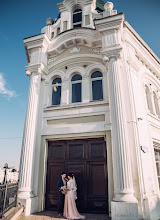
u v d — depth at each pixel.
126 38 8.32
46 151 7.63
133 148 6.33
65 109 7.83
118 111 6.37
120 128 6.14
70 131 7.34
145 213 5.69
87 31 8.61
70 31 8.89
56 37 9.26
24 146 7.09
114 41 7.55
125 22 8.30
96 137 7.21
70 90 8.35
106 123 6.98
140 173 6.10
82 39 8.66
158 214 6.20
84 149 7.29
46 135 7.71
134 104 7.18
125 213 5.18
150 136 7.79
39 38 8.87
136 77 8.21
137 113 7.22
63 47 9.12
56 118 7.80
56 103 8.55
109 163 6.44
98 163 6.92
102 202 6.44
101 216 5.96
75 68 8.50
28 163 6.84
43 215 6.09
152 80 10.11
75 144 7.49
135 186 5.88
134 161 6.16
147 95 9.54
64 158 7.40
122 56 7.83
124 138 6.05
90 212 6.42
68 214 5.81
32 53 9.00
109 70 7.14
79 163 7.14
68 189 6.12
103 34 7.87
